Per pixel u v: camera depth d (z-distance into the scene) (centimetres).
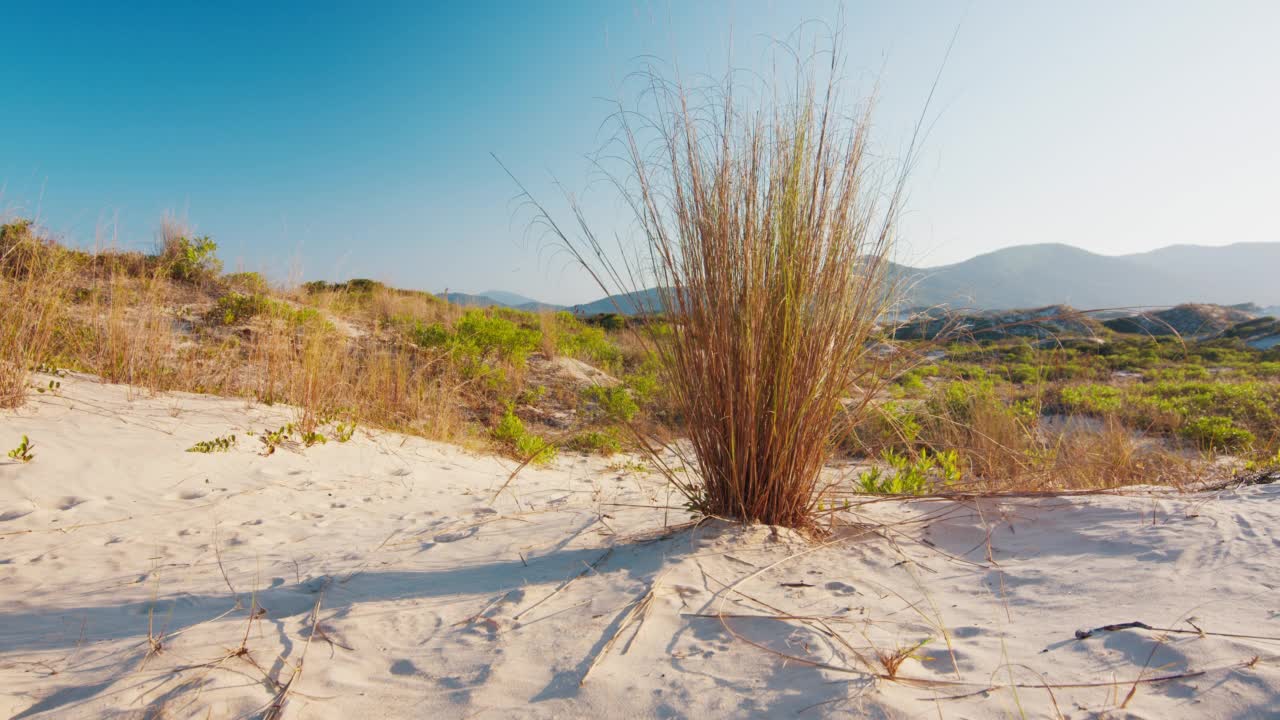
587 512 352
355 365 765
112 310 622
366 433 598
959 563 236
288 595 238
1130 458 404
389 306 1228
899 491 339
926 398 496
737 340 266
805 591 210
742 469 267
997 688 139
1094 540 238
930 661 156
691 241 270
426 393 762
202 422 523
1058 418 575
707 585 215
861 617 188
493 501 420
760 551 243
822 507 288
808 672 154
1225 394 867
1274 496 256
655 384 795
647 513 338
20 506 346
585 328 1482
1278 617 156
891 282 275
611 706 148
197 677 167
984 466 406
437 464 557
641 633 184
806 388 263
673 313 276
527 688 159
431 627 203
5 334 474
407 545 308
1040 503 284
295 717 148
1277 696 120
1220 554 204
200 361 689
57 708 154
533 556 270
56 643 194
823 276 263
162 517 352
